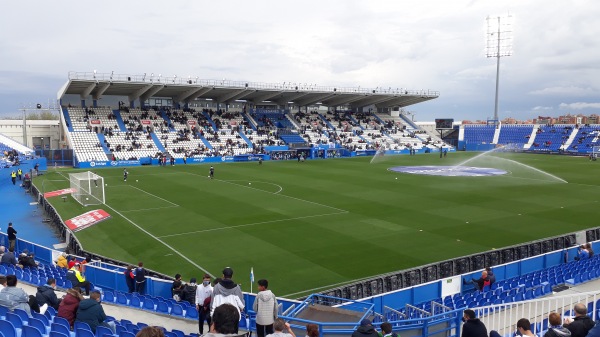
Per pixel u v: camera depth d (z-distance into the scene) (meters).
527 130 109.81
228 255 25.83
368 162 78.06
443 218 34.53
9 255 20.17
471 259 23.83
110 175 59.56
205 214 35.84
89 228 31.94
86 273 19.94
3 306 11.70
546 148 102.75
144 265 24.28
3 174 53.00
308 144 89.12
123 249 27.09
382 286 20.88
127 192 46.09
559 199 42.41
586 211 37.25
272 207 38.47
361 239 28.92
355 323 11.29
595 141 97.62
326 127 100.12
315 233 30.28
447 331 12.84
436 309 17.09
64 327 10.48
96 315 10.74
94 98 84.00
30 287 17.77
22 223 34.84
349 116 108.19
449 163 76.31
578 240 28.31
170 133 82.44
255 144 85.88
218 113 93.62
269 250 26.70
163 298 17.33
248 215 35.47
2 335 9.99
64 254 23.16
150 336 5.45
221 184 51.53
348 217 34.81
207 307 13.03
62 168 68.31
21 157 62.62
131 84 76.56
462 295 18.77
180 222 33.31
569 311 14.23
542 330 12.30
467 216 35.22
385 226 32.06
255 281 22.00
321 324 11.15
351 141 96.31
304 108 105.88
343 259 25.16
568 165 73.69
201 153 78.62
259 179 55.66
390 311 17.02
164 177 57.62
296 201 41.09
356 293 20.05
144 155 75.12
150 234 30.17
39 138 81.69
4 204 41.94
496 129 114.44
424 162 78.06
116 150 74.12
